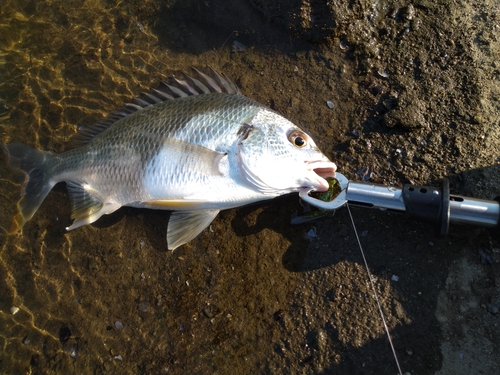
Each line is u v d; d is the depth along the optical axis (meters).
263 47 0.51
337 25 0.48
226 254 0.47
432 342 0.41
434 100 0.47
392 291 0.43
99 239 0.49
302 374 0.43
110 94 0.53
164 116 0.45
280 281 0.45
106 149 0.46
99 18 0.55
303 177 0.43
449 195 0.39
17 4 0.56
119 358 0.46
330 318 0.44
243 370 0.44
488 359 0.40
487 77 0.46
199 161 0.43
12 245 0.50
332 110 0.48
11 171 0.51
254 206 0.47
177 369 0.45
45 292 0.49
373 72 0.48
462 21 0.48
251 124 0.43
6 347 0.47
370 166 0.46
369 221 0.45
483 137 0.45
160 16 0.54
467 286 0.42
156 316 0.47
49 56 0.54
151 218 0.49
